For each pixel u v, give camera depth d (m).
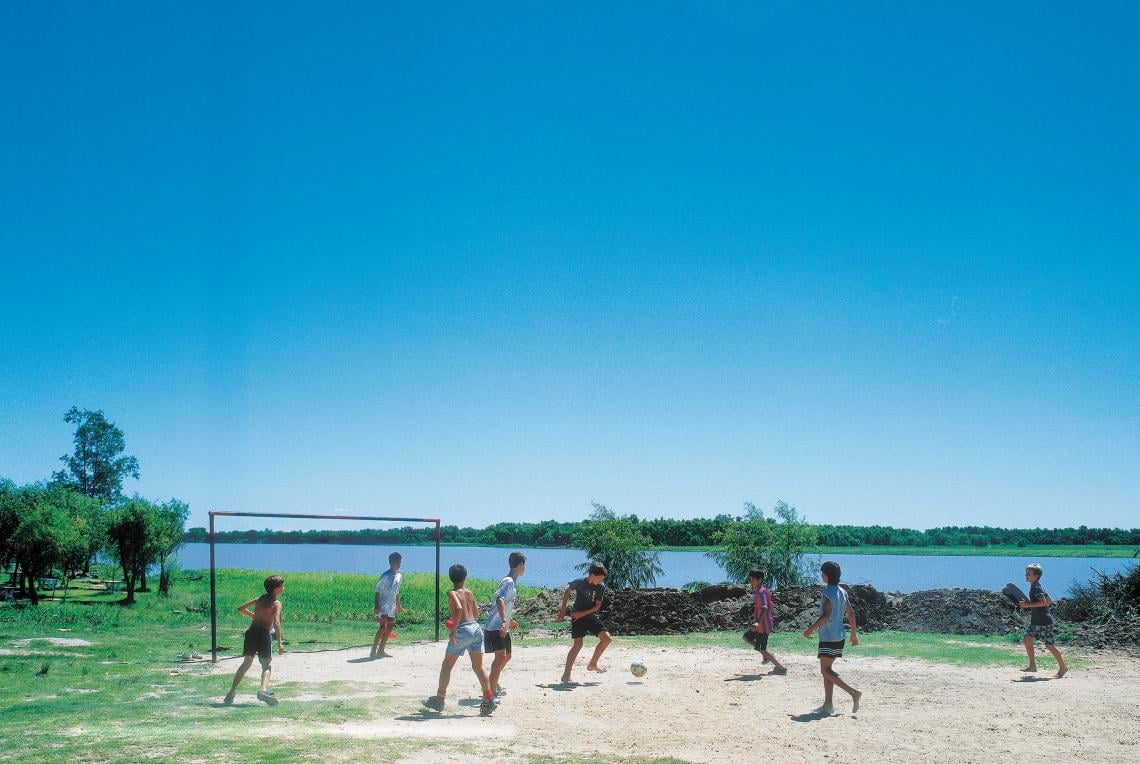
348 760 7.62
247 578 46.94
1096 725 10.23
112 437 84.19
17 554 32.62
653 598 22.97
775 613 22.81
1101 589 21.36
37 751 7.86
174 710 10.36
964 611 21.00
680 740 9.23
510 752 8.37
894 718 10.55
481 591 34.16
